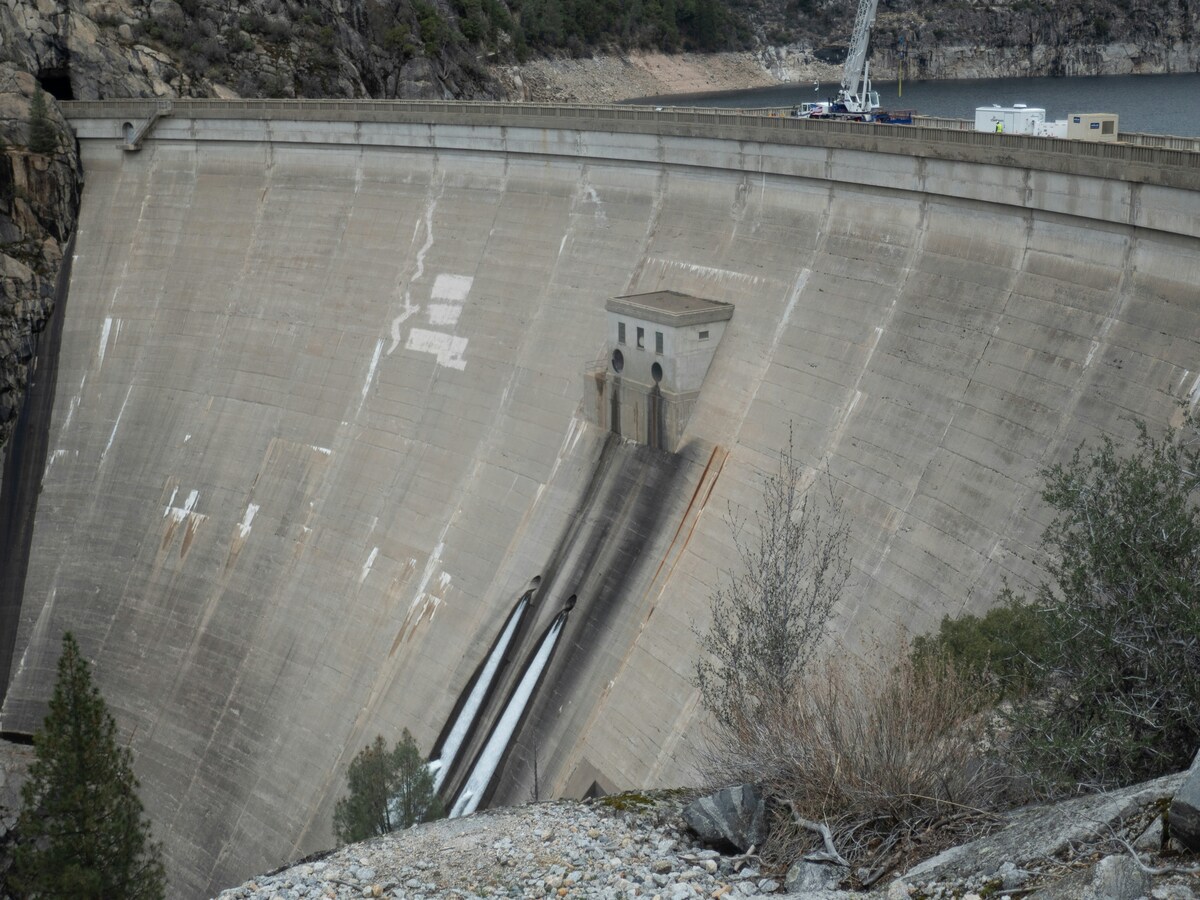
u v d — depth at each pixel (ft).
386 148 217.36
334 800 160.56
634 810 66.33
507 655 155.63
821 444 139.13
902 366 135.74
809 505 135.44
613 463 161.38
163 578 198.70
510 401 180.14
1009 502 117.29
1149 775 59.31
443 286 199.72
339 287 213.05
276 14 344.69
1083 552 72.38
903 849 55.52
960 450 124.77
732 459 147.13
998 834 52.85
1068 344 120.88
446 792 149.48
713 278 163.73
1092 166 120.67
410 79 410.31
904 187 143.33
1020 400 122.21
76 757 114.83
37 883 112.78
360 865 65.00
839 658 101.35
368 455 191.52
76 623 201.26
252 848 163.94
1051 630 67.21
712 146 168.66
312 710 170.60
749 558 135.44
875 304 142.82
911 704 62.03
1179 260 114.42
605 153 184.24
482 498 173.88
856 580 126.11
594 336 175.52
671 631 139.13
